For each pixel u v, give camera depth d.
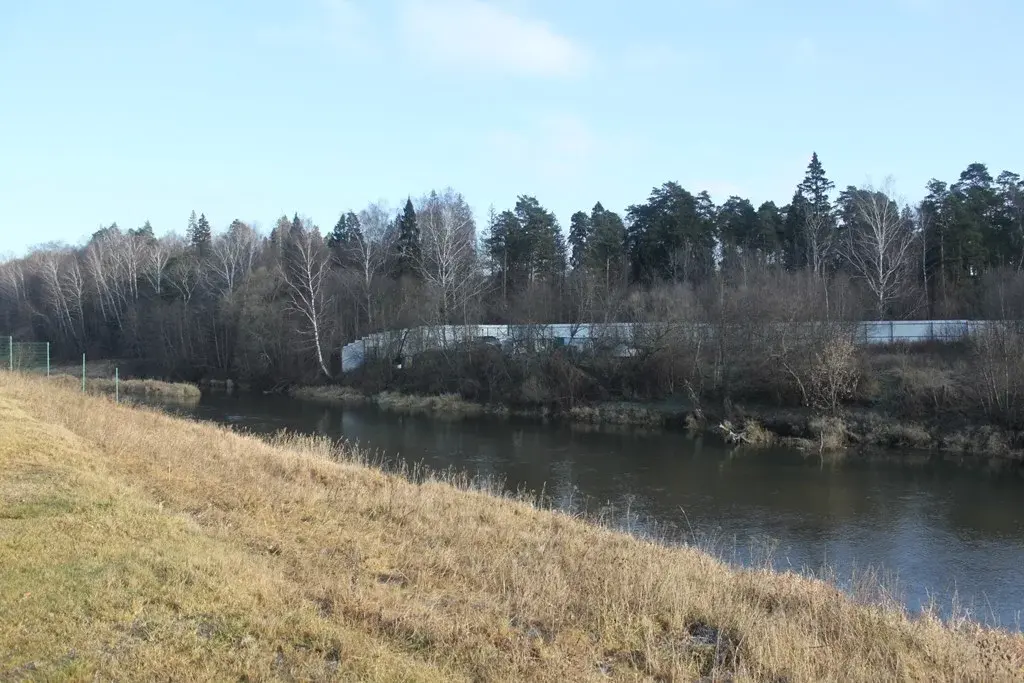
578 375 41.00
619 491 22.22
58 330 73.69
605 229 64.88
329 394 48.38
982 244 52.53
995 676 7.67
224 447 16.33
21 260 94.25
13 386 21.02
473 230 59.81
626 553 11.38
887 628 8.76
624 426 36.66
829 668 7.28
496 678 6.21
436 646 6.76
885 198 50.34
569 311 51.78
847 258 53.97
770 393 36.09
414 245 64.62
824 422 31.81
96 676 5.21
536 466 26.00
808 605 9.54
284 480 13.86
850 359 33.72
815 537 17.77
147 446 14.41
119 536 7.99
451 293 53.44
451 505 13.76
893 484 23.58
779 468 26.16
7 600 6.05
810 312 37.03
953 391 31.62
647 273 63.09
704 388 38.44
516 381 43.19
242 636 6.22
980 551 16.75
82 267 81.81
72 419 16.09
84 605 6.19
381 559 9.50
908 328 40.66
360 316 57.84
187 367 59.03
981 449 28.84
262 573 7.77
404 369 48.88
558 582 9.12
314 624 6.68
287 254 65.00
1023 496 22.03
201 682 5.36
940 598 13.74
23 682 4.98
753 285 42.19
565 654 7.05
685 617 8.49
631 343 42.09
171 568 7.29
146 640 5.85
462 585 8.88
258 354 54.00
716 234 66.88
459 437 32.66
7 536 7.41
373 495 13.57
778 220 67.12
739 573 11.21
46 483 9.60
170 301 68.62
